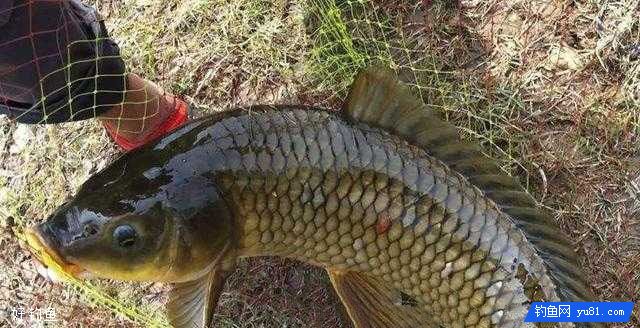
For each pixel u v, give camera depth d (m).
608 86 0.78
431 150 0.63
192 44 0.85
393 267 0.66
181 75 0.85
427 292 0.66
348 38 0.80
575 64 0.79
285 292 0.81
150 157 0.60
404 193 0.63
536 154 0.78
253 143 0.61
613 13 0.79
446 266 0.64
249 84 0.84
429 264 0.65
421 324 0.69
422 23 0.82
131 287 0.83
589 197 0.77
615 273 0.76
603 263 0.76
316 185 0.62
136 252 0.59
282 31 0.84
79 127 0.86
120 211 0.58
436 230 0.63
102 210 0.59
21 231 0.79
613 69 0.79
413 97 0.61
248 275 0.82
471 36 0.81
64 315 0.83
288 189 0.62
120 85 0.71
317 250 0.66
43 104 0.67
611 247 0.76
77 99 0.69
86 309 0.83
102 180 0.60
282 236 0.64
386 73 0.61
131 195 0.59
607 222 0.77
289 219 0.63
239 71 0.85
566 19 0.80
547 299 0.63
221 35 0.85
